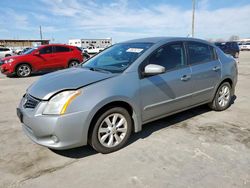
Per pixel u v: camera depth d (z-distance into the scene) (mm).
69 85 3189
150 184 2736
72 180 2848
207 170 2977
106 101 3193
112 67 3805
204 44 4773
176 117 4836
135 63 3633
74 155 3408
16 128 4453
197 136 3941
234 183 2717
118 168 3070
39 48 12086
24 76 11711
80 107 3047
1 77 11641
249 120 4660
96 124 3244
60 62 12633
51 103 3055
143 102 3656
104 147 3379
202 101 4719
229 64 5129
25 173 2996
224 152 3408
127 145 3676
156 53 3898
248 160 3193
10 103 6328
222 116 4887
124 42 4660
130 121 3588
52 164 3193
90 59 4605
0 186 2748
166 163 3154
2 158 3355
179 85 4105
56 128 2982
